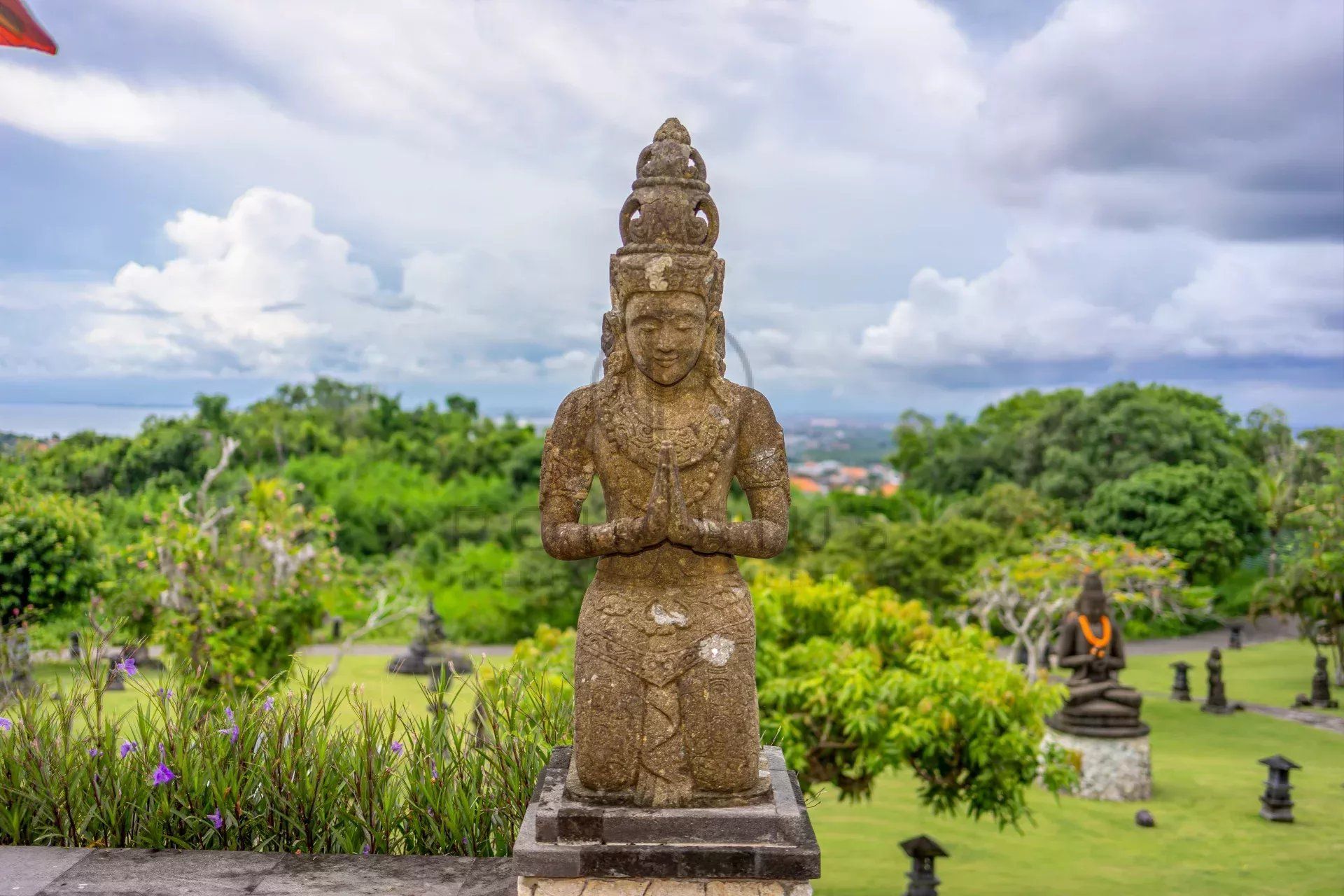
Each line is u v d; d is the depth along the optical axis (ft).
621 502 12.30
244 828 14.80
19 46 17.29
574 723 12.19
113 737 15.24
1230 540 104.53
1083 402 119.65
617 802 11.64
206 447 123.34
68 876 13.35
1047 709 28.84
